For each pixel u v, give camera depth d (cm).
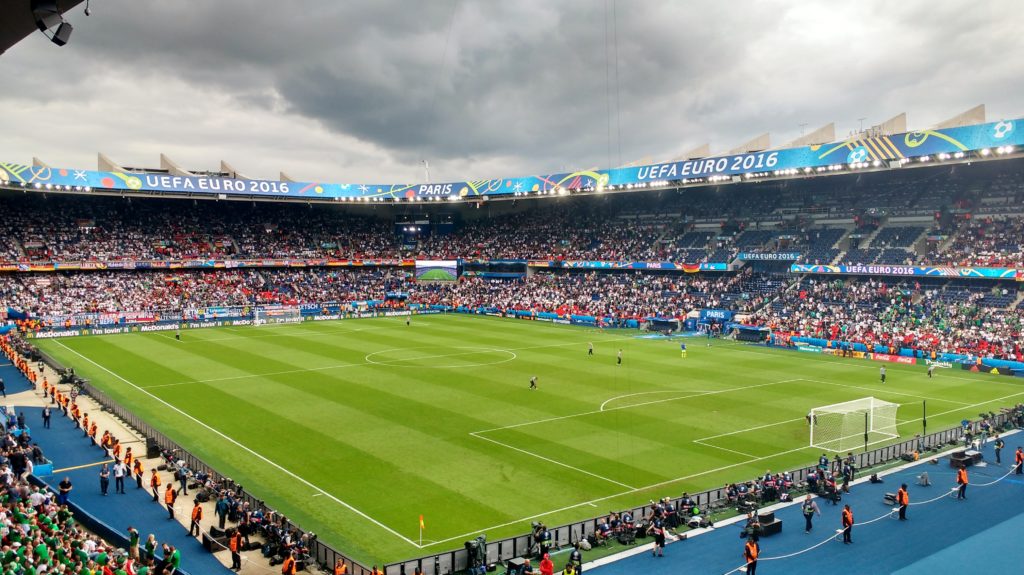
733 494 3341
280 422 4616
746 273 9906
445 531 2988
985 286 7969
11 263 9450
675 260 10488
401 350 7606
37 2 1378
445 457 3934
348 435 4331
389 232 13788
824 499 3406
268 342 8119
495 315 11238
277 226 12825
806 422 4709
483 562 2669
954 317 7556
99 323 9256
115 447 3675
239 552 2780
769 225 10319
